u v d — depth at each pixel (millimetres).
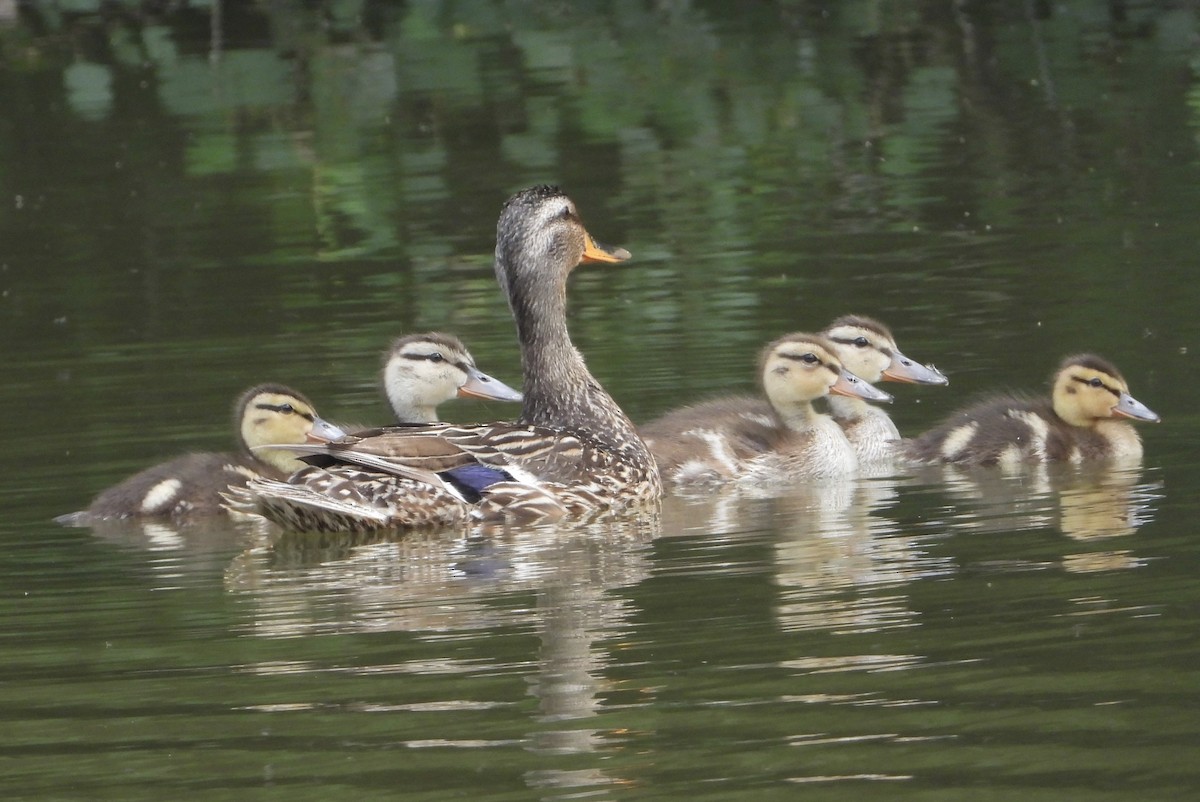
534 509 13016
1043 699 8297
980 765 7629
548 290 14109
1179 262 20109
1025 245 21438
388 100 28266
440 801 7469
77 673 9258
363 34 29859
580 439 13516
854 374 15711
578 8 30359
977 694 8406
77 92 28047
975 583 10266
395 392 15930
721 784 7539
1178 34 30547
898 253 21422
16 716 8648
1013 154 25938
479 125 27562
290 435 14664
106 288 21641
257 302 20703
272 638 9758
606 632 9609
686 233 22922
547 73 28859
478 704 8547
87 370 18125
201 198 25484
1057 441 14633
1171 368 16281
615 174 25734
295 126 27734
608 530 12648
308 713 8523
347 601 10516
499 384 15922
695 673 8867
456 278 21344
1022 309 18641
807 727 8094
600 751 7914
